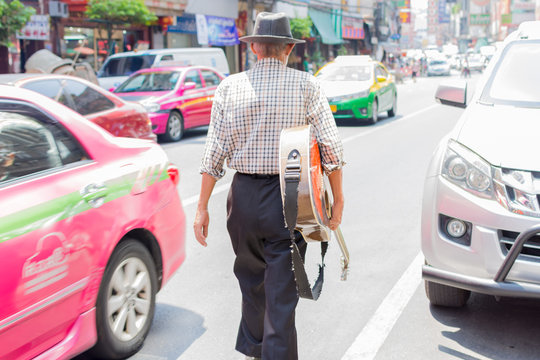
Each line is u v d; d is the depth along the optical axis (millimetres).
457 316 4117
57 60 15789
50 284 2895
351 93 15453
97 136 3580
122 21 22625
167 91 13531
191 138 14234
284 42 2916
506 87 4578
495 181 3613
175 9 26688
